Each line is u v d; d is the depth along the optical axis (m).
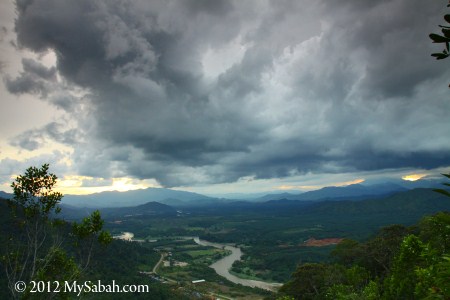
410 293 23.41
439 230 21.25
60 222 15.61
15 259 13.65
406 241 24.17
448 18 4.42
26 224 14.65
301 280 53.72
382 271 50.81
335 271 49.38
